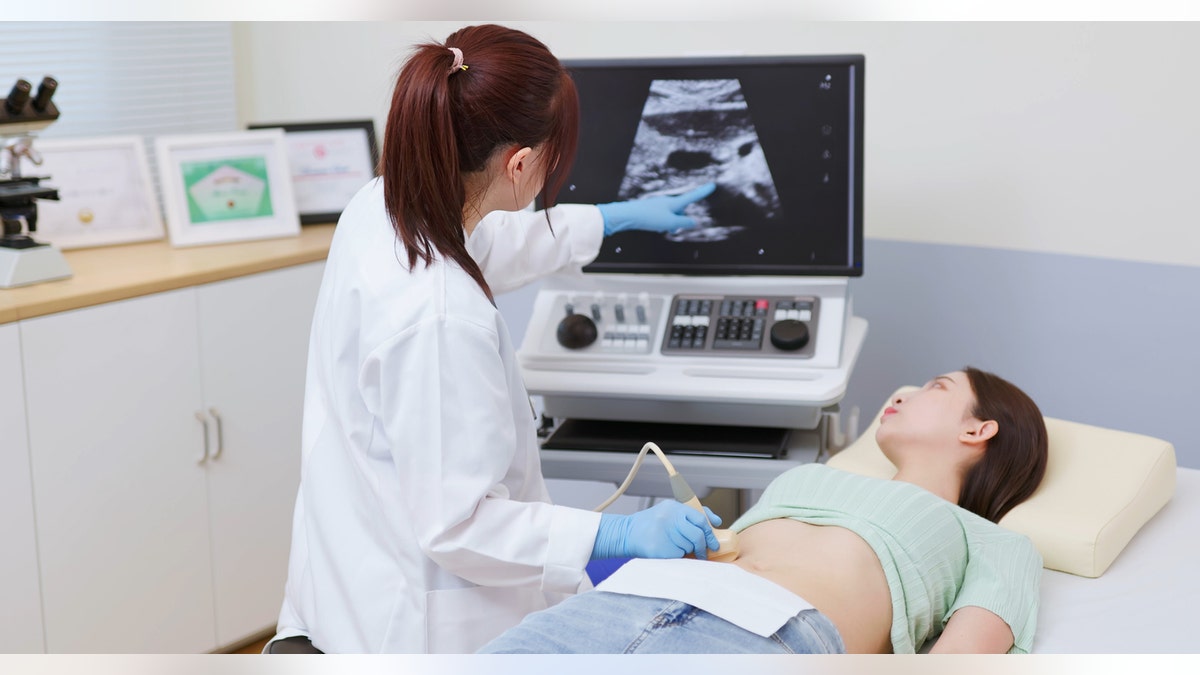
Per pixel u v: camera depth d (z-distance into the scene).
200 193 2.56
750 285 2.02
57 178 2.46
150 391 2.28
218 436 2.41
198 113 3.03
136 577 2.32
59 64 2.70
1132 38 2.13
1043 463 1.73
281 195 2.65
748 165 1.94
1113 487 1.71
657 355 1.93
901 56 2.36
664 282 2.04
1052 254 2.29
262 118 3.16
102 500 2.24
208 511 2.43
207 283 2.35
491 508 1.27
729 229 1.98
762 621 1.28
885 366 2.51
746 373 1.87
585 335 1.93
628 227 1.90
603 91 1.95
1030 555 1.55
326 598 1.37
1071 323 2.29
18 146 2.17
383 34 2.92
